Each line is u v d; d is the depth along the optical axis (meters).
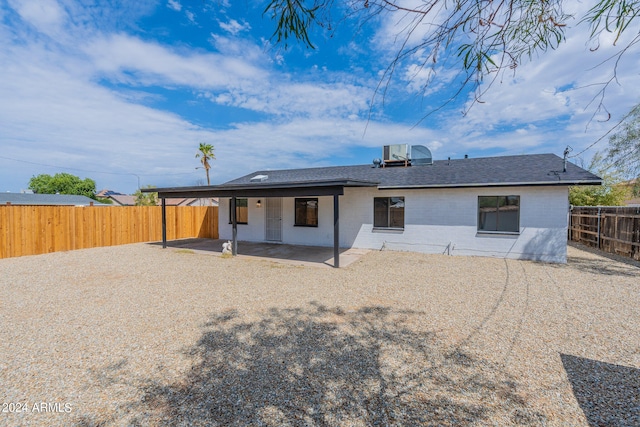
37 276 7.42
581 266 8.33
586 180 8.16
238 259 9.68
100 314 4.80
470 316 4.67
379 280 6.98
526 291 6.00
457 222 10.10
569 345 3.68
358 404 2.59
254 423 2.37
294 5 1.71
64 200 29.33
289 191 9.20
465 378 2.98
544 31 1.54
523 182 8.77
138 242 13.56
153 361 3.33
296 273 7.75
